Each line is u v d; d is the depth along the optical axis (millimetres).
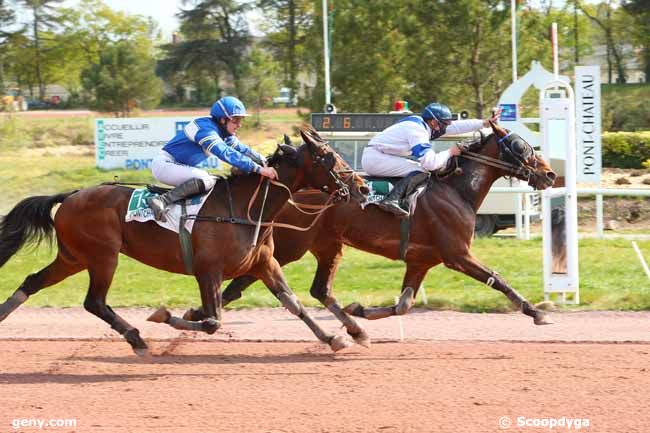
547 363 9047
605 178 27156
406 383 8312
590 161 18531
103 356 9672
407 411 7387
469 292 13148
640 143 29469
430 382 8344
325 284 10305
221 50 73875
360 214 10078
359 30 26125
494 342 10195
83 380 8578
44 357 9617
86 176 28141
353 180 9250
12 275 15555
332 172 9180
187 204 9156
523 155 10062
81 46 81062
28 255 17953
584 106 18516
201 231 9047
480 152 10250
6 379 8617
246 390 8133
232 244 9086
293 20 63875
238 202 9188
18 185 27547
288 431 6891
